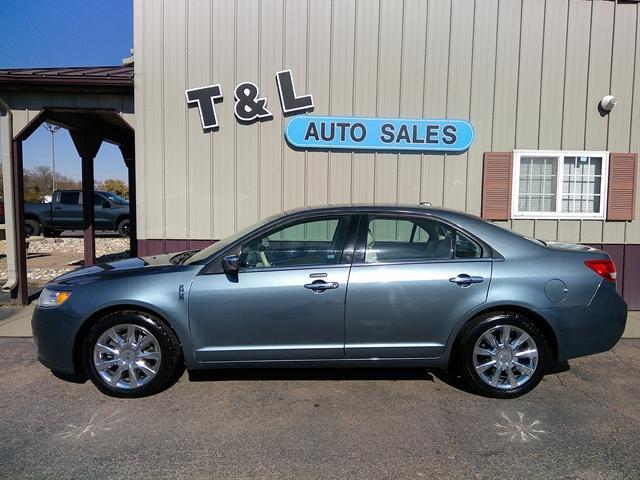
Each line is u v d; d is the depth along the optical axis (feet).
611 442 11.11
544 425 11.91
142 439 11.19
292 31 23.15
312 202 23.80
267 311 13.05
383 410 12.69
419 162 23.77
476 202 23.97
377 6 23.15
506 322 13.16
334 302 13.05
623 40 23.49
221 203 23.75
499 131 23.65
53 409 12.69
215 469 9.99
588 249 14.34
